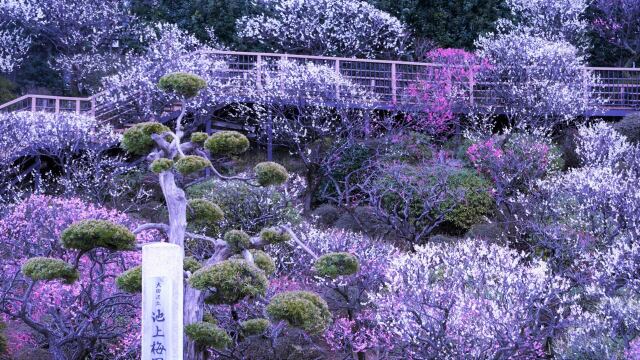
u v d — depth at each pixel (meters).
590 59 24.30
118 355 9.04
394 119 17.36
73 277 7.33
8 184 14.47
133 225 10.98
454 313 8.89
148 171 15.91
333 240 11.09
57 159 15.91
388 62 17.73
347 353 9.83
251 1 23.33
